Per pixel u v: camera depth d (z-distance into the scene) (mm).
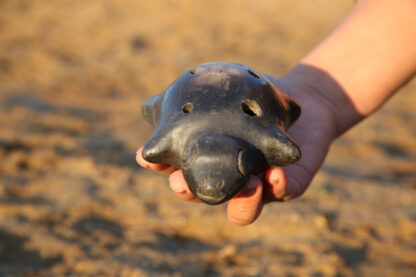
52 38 3582
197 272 1101
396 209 1467
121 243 1205
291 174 784
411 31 822
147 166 750
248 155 717
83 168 1602
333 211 1417
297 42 4074
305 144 802
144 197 1438
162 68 3080
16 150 1689
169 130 729
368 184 1648
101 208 1361
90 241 1203
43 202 1366
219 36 4012
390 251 1237
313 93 831
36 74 2719
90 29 3924
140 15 4492
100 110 2252
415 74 837
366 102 834
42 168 1583
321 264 1147
